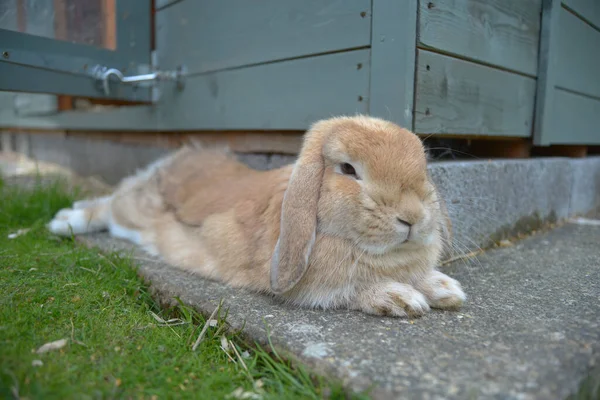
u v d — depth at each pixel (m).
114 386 0.25
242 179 0.46
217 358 0.30
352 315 0.33
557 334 0.29
